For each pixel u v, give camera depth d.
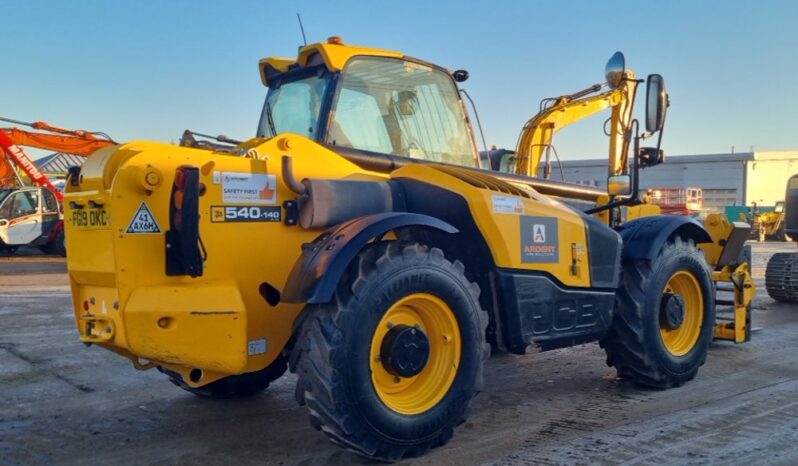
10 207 19.92
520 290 4.52
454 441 4.31
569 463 3.96
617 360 5.52
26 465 3.96
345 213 4.16
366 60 4.83
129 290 3.64
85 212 3.86
